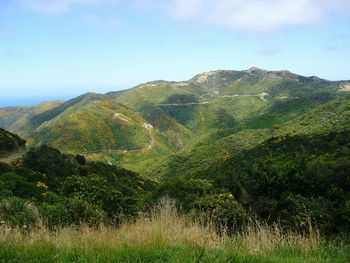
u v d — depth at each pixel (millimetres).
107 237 5324
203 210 7949
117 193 14430
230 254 4520
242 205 7594
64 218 8508
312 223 5996
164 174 120000
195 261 4219
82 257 4297
